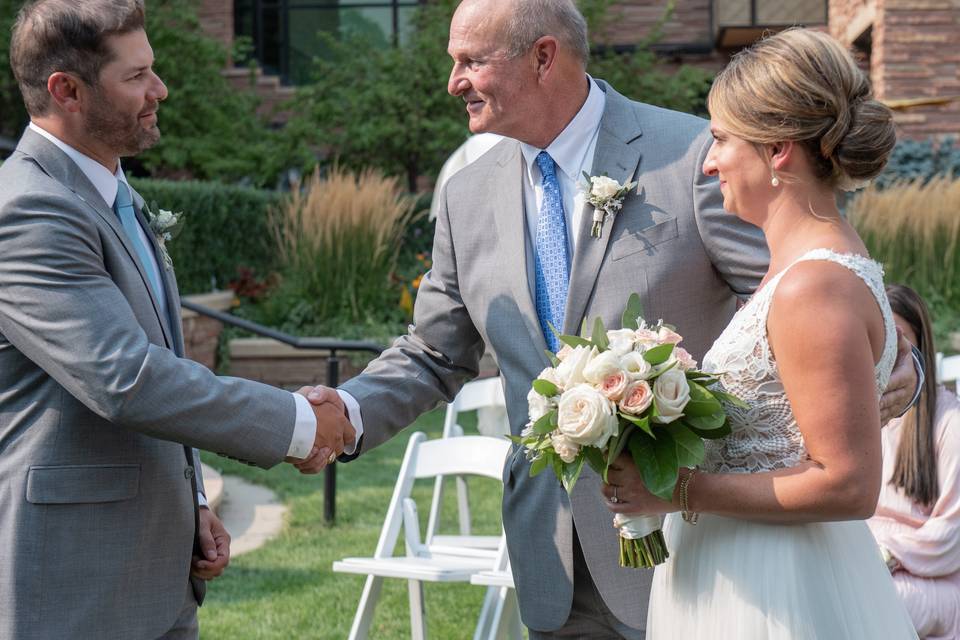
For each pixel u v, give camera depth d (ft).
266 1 51.88
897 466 11.23
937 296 32.76
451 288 9.74
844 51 6.47
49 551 7.79
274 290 34.65
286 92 49.98
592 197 8.63
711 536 6.89
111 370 7.62
